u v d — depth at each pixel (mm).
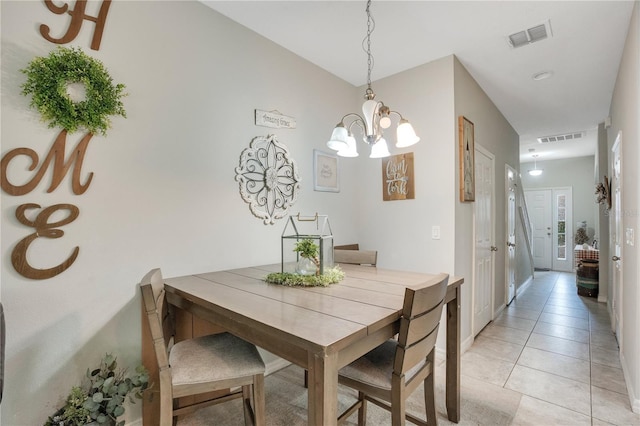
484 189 3482
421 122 2902
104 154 1642
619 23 2260
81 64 1515
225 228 2205
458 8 2127
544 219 7602
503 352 2809
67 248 1521
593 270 4707
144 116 1800
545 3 2070
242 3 2096
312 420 998
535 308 4188
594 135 5277
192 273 2020
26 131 1407
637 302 1909
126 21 1731
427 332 1364
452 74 2713
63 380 1509
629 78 2254
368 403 2027
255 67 2414
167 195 1901
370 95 1808
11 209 1368
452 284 1771
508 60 2820
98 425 1418
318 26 2344
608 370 2449
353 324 1127
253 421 1594
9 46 1373
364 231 3342
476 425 1805
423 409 1972
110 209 1663
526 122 4578
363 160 3363
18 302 1389
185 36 1997
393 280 1852
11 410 1371
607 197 3781
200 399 1994
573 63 2850
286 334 1057
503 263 4246
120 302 1700
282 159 2604
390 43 2566
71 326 1535
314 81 2912
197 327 2006
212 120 2137
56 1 1501
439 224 2775
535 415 1895
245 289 1645
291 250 1887
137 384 1564
